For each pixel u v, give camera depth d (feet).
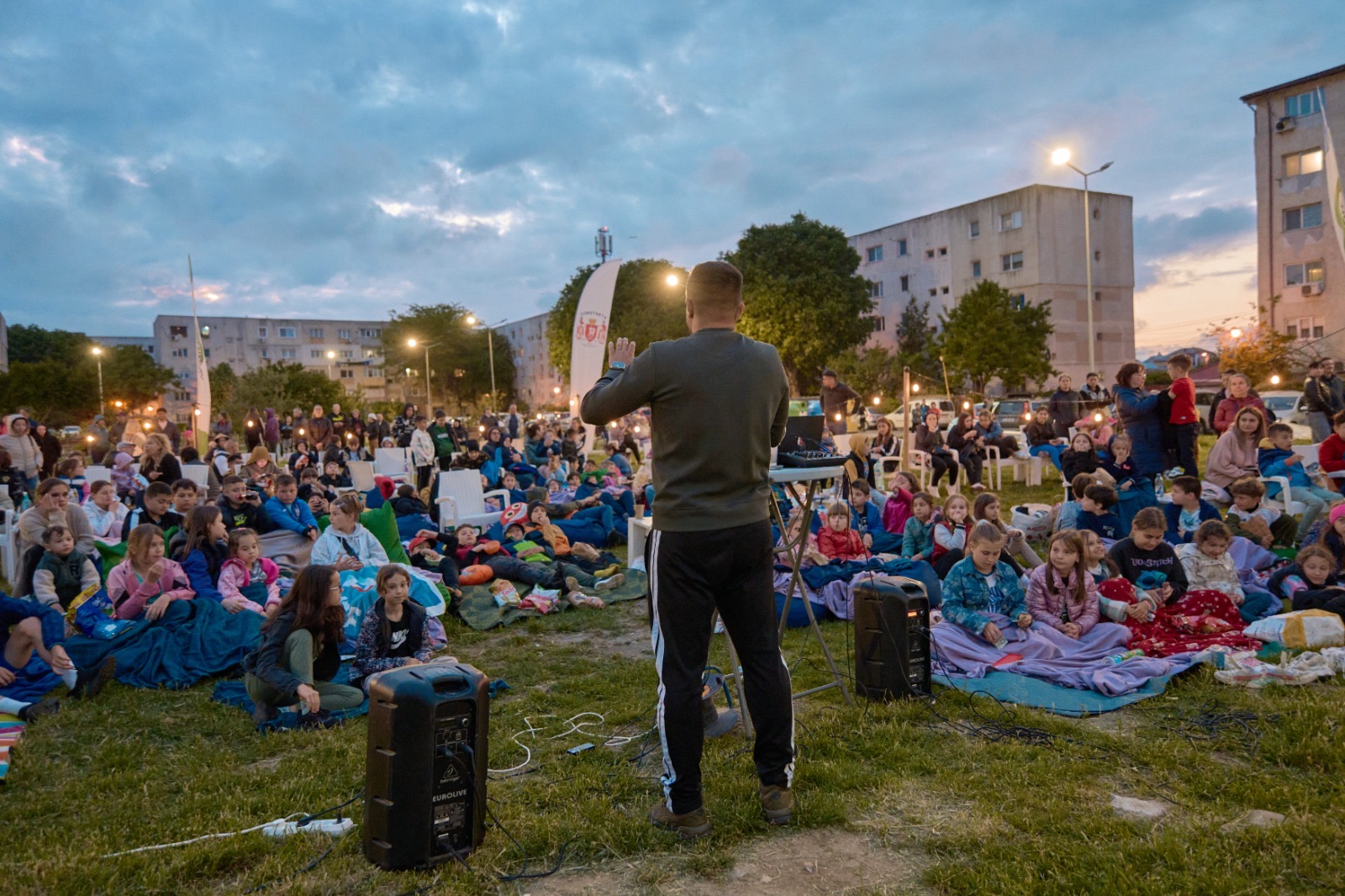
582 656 18.99
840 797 10.78
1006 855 9.22
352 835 10.02
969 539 17.81
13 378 156.04
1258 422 27.94
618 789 11.26
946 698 14.66
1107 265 143.84
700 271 9.91
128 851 9.96
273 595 20.17
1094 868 8.87
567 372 182.19
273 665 14.75
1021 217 139.54
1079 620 17.40
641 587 25.23
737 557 9.57
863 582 14.75
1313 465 32.17
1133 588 18.22
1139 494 26.73
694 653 9.73
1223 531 19.03
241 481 25.71
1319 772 11.28
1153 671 15.38
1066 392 45.78
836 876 9.07
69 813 11.43
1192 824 9.80
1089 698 14.71
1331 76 106.63
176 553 20.17
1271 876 8.63
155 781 12.41
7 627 15.94
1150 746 12.36
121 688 16.83
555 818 10.36
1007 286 142.20
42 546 19.56
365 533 22.52
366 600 20.10
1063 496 40.83
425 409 177.99
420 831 9.21
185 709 15.79
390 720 9.22
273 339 301.84
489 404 198.18
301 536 25.39
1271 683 14.83
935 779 11.41
